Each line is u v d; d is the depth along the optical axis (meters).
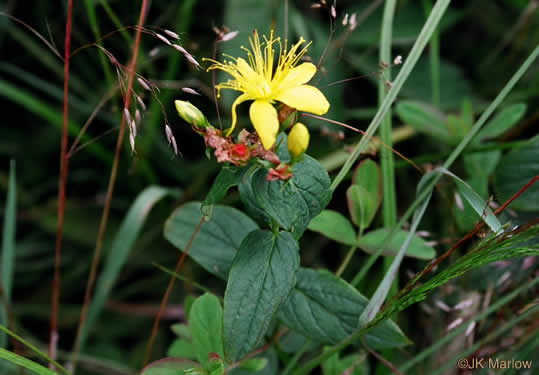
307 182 0.22
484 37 0.41
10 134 0.40
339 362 0.27
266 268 0.22
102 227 0.29
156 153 0.37
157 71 0.37
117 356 0.34
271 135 0.21
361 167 0.27
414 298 0.23
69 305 0.37
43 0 0.38
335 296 0.24
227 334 0.22
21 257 0.38
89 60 0.38
